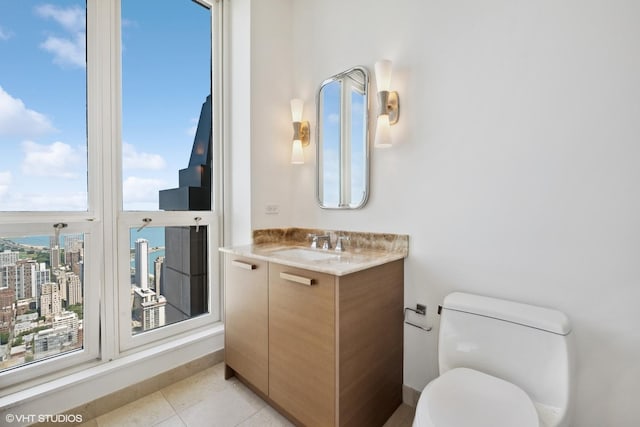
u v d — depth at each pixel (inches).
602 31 41.9
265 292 58.6
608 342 42.4
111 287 63.5
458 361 47.6
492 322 45.0
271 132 82.1
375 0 67.0
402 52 62.5
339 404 46.1
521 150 48.7
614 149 41.4
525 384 41.7
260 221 79.8
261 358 59.9
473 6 53.1
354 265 49.0
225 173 83.5
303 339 51.1
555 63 45.5
